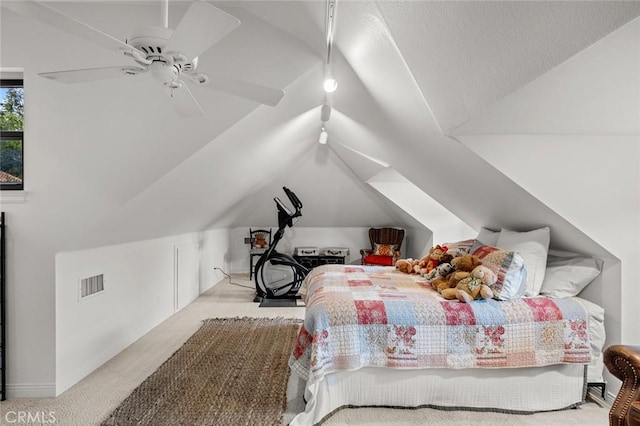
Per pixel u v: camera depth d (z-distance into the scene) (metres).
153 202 3.02
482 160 2.23
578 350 2.24
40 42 2.45
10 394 2.44
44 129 2.47
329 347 2.19
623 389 1.57
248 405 2.29
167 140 2.58
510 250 2.82
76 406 2.31
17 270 2.47
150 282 3.87
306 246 7.51
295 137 4.00
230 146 3.06
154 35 1.31
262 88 1.71
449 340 2.24
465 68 1.49
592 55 1.21
